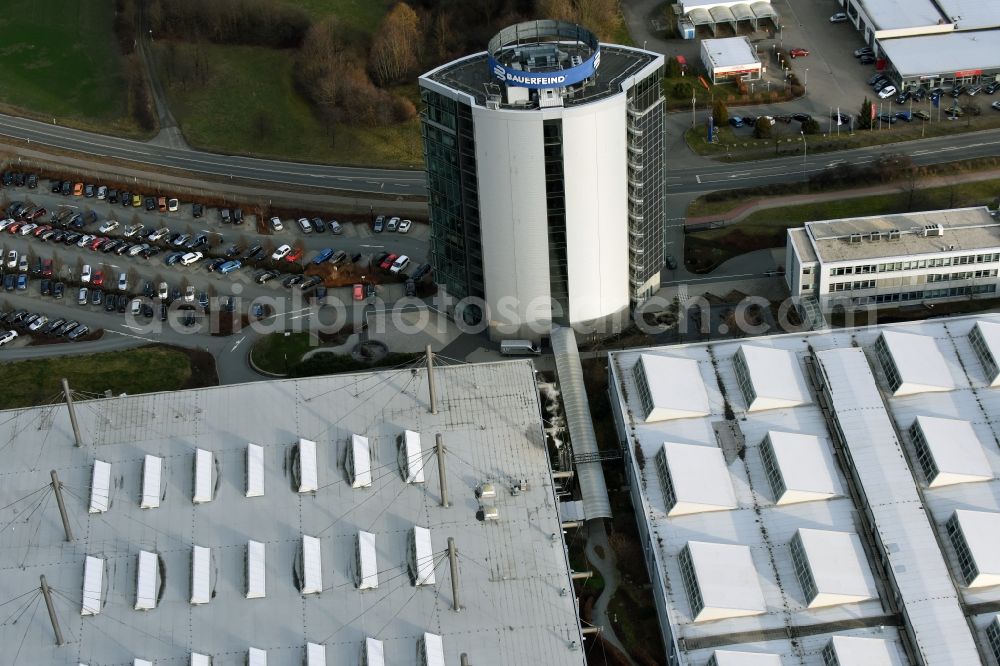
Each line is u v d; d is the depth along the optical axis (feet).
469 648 641.81
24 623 655.35
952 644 638.12
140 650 644.69
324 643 645.10
